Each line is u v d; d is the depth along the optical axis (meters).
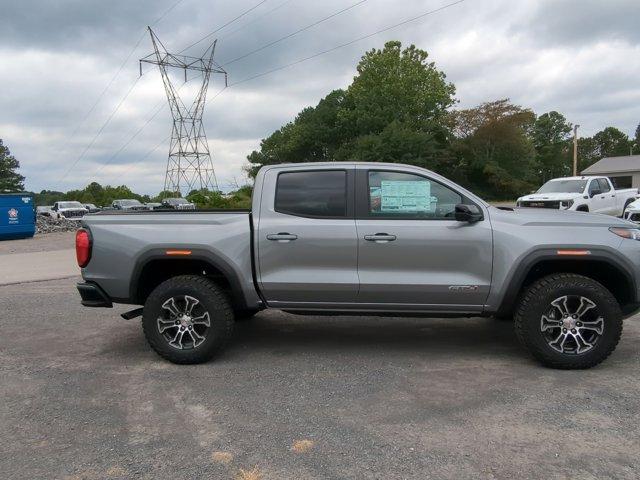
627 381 4.32
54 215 37.03
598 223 4.70
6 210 21.00
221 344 4.93
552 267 4.84
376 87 59.16
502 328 6.09
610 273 4.80
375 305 4.87
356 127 61.06
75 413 3.90
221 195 37.62
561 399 3.98
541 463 3.08
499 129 54.44
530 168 60.91
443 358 5.03
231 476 3.01
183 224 5.01
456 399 4.03
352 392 4.21
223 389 4.34
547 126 86.88
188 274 5.22
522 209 5.37
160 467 3.12
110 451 3.32
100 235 5.07
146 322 4.95
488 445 3.30
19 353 5.44
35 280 10.22
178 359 4.94
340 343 5.59
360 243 4.79
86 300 5.14
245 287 4.94
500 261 4.66
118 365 5.01
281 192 5.00
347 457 3.19
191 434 3.54
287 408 3.93
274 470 3.06
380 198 4.89
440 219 4.80
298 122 76.75
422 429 3.54
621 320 4.50
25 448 3.38
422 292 4.75
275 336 5.90
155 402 4.09
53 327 6.52
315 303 4.95
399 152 51.12
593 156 103.81
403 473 3.00
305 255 4.87
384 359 5.03
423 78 59.31
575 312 4.59
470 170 58.44
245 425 3.66
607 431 3.46
